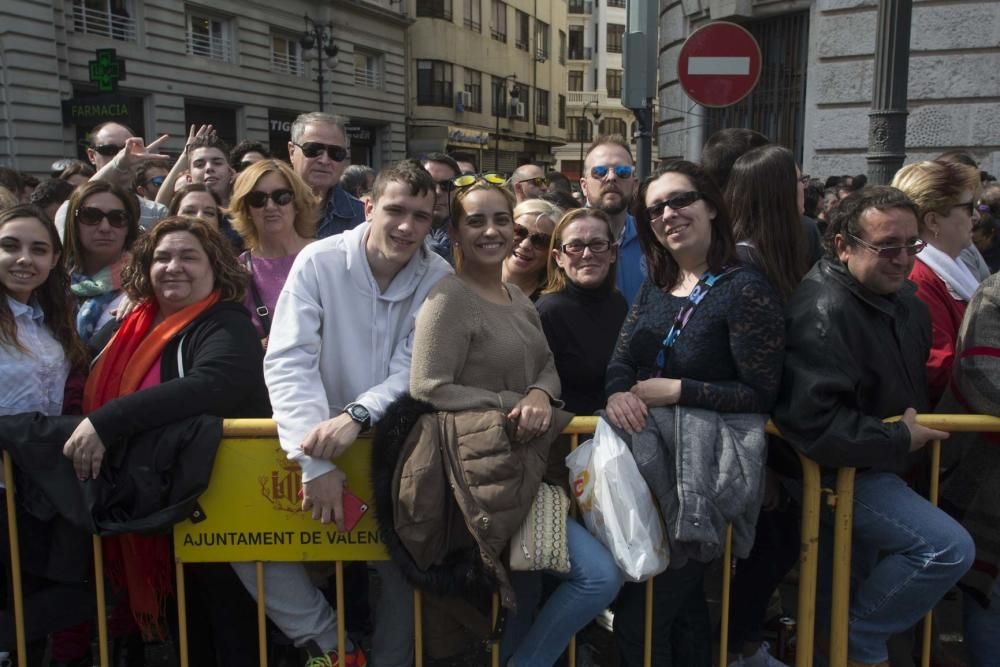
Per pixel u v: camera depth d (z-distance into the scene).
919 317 2.52
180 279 2.49
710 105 5.18
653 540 2.22
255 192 3.08
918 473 2.62
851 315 2.29
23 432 2.28
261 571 2.41
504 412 2.22
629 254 3.83
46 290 2.60
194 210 3.75
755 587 2.75
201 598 2.63
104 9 17.42
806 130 8.57
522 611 2.44
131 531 2.26
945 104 7.83
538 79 41.97
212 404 2.37
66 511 2.28
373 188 2.46
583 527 2.36
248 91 21.91
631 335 2.55
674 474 2.23
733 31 5.07
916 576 2.30
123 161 4.38
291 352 2.33
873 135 5.02
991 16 7.50
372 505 2.32
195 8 20.09
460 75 33.38
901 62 4.88
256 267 3.13
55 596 2.45
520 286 3.30
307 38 23.11
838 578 2.44
